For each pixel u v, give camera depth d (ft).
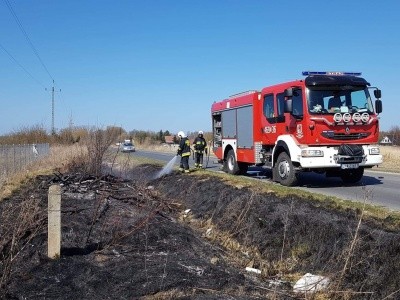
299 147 41.37
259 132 49.62
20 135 115.85
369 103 42.86
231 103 56.39
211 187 41.96
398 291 18.74
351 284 20.24
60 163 72.59
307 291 20.35
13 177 54.75
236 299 19.06
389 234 22.16
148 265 22.29
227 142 57.93
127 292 19.16
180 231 29.07
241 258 25.95
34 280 20.12
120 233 26.96
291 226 26.63
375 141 42.47
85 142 62.59
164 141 245.65
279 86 45.09
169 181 52.37
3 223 25.57
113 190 41.70
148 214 31.04
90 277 20.54
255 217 29.53
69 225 28.22
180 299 18.76
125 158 74.23
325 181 48.78
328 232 24.41
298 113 41.75
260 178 52.54
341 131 41.06
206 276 21.44
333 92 41.63
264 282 22.13
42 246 23.94
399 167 73.72
